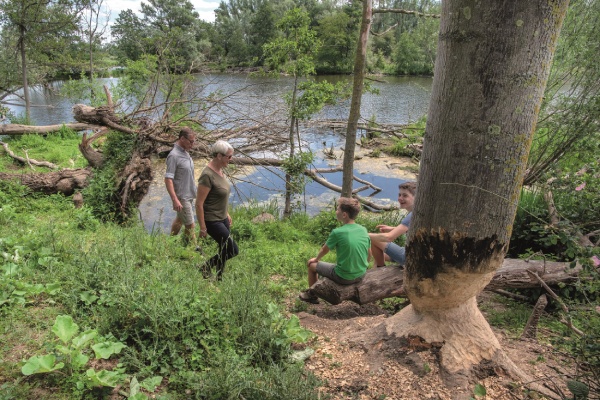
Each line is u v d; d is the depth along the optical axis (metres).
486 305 5.11
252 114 12.77
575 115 6.64
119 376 2.65
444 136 2.36
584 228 3.69
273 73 9.95
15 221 5.83
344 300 4.62
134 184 7.77
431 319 3.10
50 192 8.33
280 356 3.17
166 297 3.30
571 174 3.72
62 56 20.62
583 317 2.93
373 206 11.23
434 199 2.48
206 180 4.65
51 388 2.53
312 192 12.40
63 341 2.74
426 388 2.87
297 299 4.87
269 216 9.51
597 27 7.07
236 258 6.02
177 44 15.09
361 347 3.29
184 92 13.36
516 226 6.37
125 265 3.82
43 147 13.05
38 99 25.14
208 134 10.24
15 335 2.95
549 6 2.08
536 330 4.00
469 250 2.48
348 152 8.47
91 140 8.70
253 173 13.51
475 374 2.95
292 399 2.64
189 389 2.75
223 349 3.12
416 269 2.78
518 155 2.30
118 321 3.19
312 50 9.49
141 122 9.16
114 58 28.88
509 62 2.13
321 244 8.09
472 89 2.21
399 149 16.34
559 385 3.00
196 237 6.41
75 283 3.57
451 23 2.23
